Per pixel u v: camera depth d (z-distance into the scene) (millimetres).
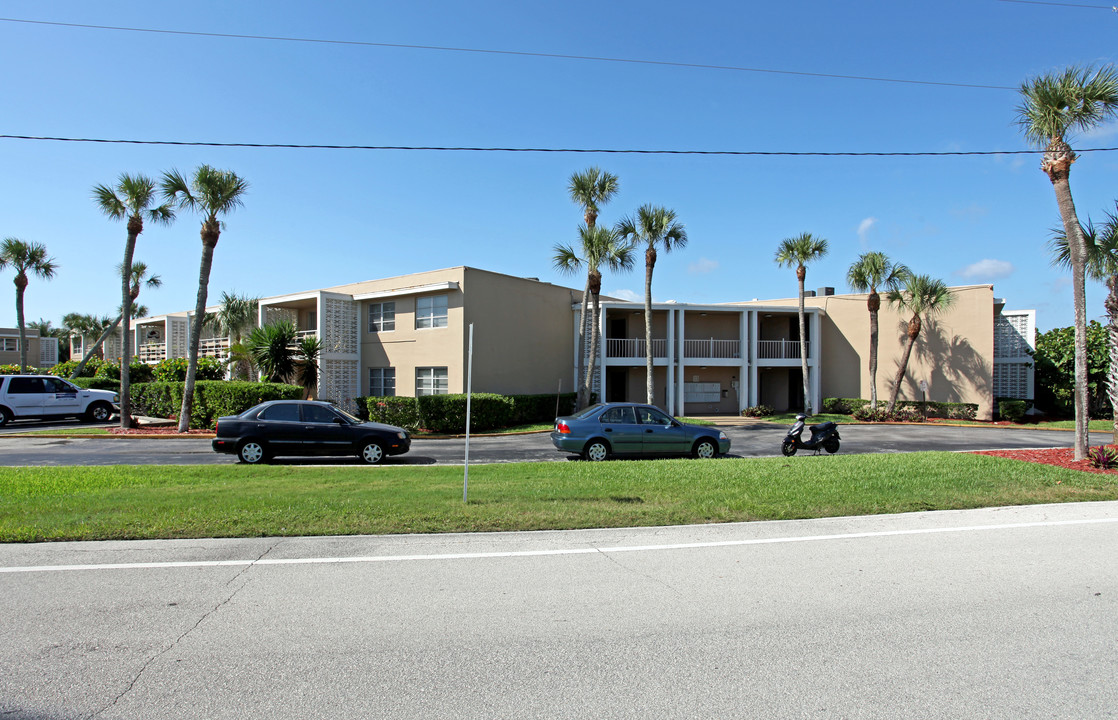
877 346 28859
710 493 9141
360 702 3486
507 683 3715
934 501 8703
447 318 24109
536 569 5863
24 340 30984
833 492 9188
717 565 6016
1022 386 29750
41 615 4695
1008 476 10453
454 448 17438
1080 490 9500
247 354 25781
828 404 30656
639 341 30719
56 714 3332
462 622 4629
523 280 26516
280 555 6211
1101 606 5008
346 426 13820
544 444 18328
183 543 6582
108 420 23984
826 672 3873
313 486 9711
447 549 6465
